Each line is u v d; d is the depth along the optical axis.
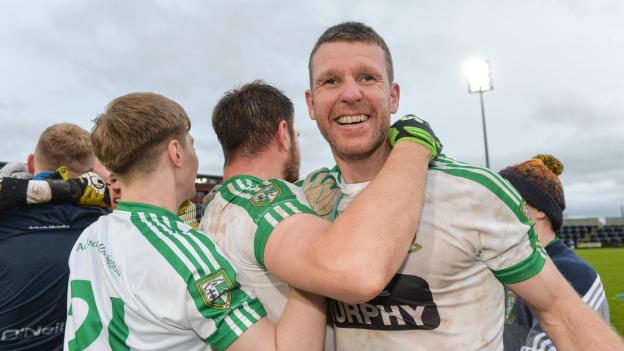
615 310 9.18
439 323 1.23
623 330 7.22
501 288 1.34
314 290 1.03
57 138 2.12
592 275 1.89
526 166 2.14
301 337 1.13
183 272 1.10
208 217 1.49
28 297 1.75
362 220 0.99
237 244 1.28
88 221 1.99
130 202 1.29
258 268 1.26
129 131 1.26
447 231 1.21
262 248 1.17
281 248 1.11
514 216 1.24
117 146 1.26
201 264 1.13
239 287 1.18
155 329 1.10
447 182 1.26
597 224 49.50
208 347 1.17
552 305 1.24
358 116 1.34
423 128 1.29
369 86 1.33
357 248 0.94
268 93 1.55
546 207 2.03
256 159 1.50
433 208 1.23
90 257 1.27
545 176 2.07
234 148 1.50
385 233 0.97
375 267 0.93
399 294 1.24
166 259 1.12
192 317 1.09
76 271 1.28
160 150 1.31
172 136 1.34
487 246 1.21
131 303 1.12
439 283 1.23
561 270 1.93
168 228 1.23
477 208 1.22
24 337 1.75
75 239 1.91
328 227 1.06
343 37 1.35
